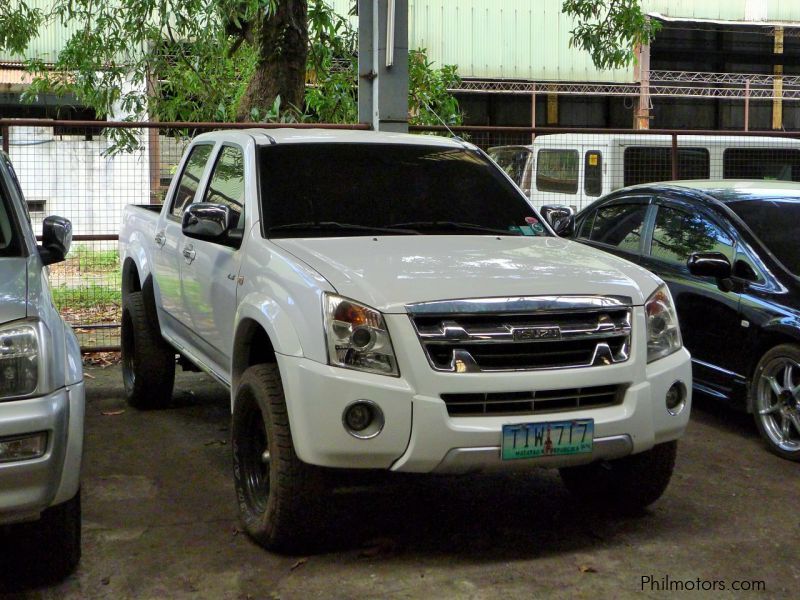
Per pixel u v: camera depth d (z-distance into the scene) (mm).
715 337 6547
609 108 29828
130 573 4219
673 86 28516
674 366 4477
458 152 5805
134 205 7703
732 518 4953
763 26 28562
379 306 4043
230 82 12023
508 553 4465
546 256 4730
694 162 13703
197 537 4629
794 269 6348
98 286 10242
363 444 3988
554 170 14336
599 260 4773
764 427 6145
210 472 5645
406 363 3994
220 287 5168
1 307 3742
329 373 4008
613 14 12664
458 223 5227
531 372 4094
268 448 4371
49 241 4781
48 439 3635
